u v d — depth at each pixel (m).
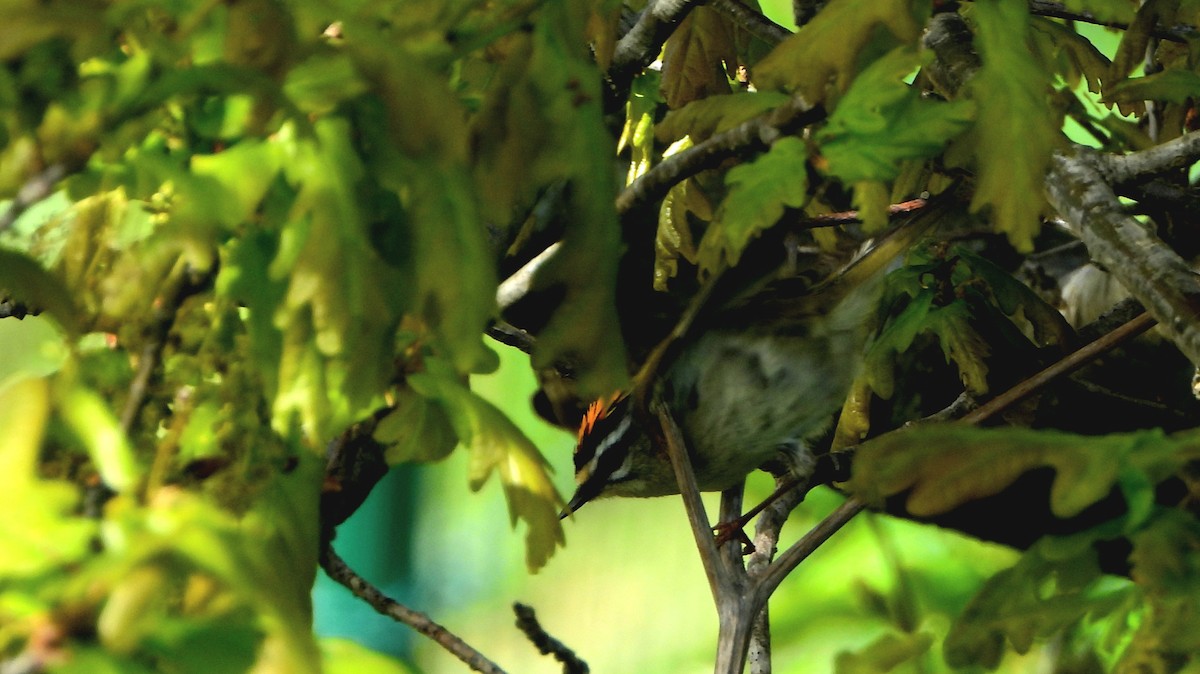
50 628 3.11
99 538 3.47
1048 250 8.53
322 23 3.70
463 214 3.92
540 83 4.22
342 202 3.79
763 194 4.57
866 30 4.65
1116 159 5.49
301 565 4.20
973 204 4.68
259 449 4.21
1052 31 6.34
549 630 16.14
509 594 16.91
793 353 7.83
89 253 4.63
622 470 8.36
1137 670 3.80
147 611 3.10
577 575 16.31
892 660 4.46
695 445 8.14
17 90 3.51
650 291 7.76
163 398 4.25
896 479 3.96
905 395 7.99
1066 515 3.81
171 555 3.13
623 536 16.22
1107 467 3.82
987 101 4.66
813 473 6.96
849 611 9.30
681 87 6.85
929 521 6.41
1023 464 3.90
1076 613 4.20
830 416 8.13
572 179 4.28
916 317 6.82
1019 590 4.27
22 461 3.27
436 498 17.08
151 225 4.69
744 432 8.03
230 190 3.73
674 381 7.97
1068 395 7.24
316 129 3.85
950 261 6.96
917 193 7.48
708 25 6.81
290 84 3.79
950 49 5.80
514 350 15.37
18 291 3.72
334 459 6.26
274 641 3.14
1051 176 5.27
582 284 4.34
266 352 4.07
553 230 6.98
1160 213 7.39
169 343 4.25
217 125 3.90
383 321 3.84
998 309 6.99
